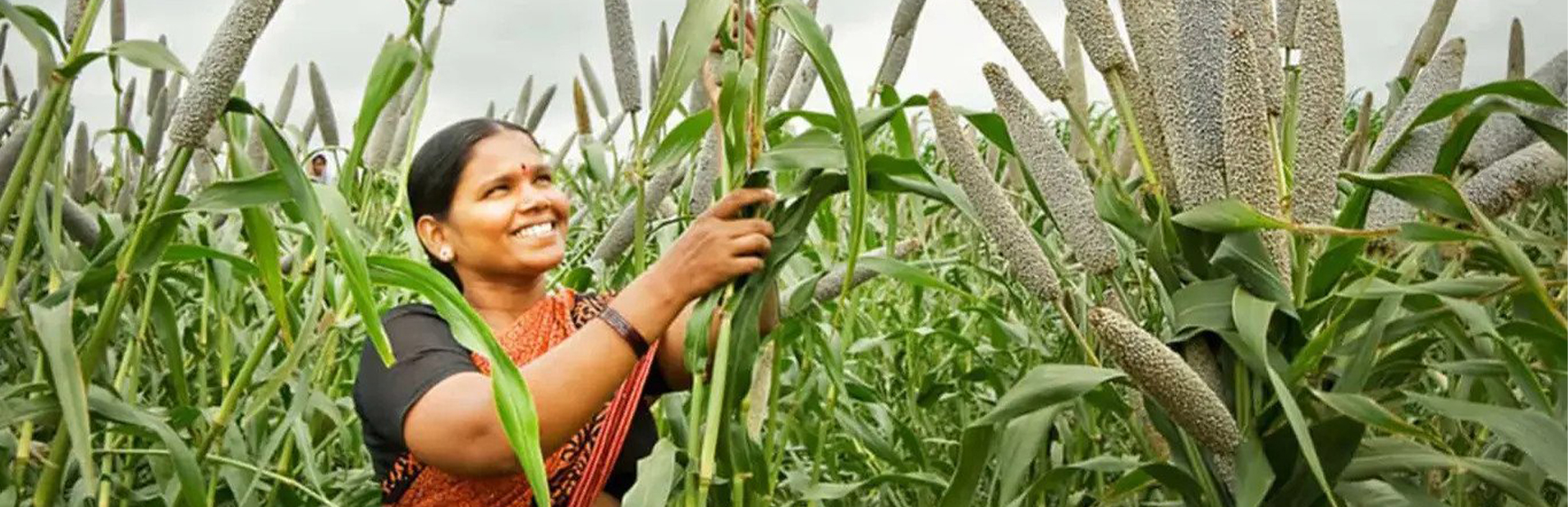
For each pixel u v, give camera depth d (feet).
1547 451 6.34
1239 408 7.14
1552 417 7.04
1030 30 8.30
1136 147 7.84
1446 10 11.57
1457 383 9.52
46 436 11.64
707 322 8.08
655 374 9.93
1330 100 7.38
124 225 12.80
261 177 7.89
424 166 9.64
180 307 14.11
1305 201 7.35
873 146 21.67
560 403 7.86
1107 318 6.84
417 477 9.02
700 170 9.82
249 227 8.39
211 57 7.61
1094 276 7.72
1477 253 8.54
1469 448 9.55
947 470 14.19
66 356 7.66
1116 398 8.23
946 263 13.65
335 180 15.11
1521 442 6.37
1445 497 9.09
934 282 10.02
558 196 9.69
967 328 15.78
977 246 16.02
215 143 15.83
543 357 8.05
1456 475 8.45
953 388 15.46
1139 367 6.80
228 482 10.94
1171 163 7.63
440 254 9.83
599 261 11.68
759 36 7.98
